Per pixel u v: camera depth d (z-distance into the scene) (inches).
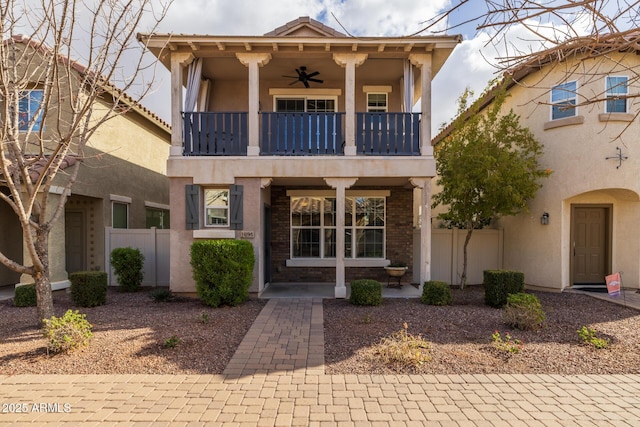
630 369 180.4
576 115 362.3
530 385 163.3
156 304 310.3
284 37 319.6
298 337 223.9
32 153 360.5
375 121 345.4
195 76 346.0
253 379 167.6
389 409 142.9
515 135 365.1
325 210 428.5
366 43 322.3
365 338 222.7
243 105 409.7
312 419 135.6
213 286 303.0
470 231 384.2
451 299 315.3
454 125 389.4
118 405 144.4
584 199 382.6
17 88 208.1
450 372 176.1
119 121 457.1
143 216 517.3
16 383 161.9
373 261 418.6
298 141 349.4
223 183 334.6
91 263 418.3
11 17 206.8
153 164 546.6
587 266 390.3
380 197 426.0
